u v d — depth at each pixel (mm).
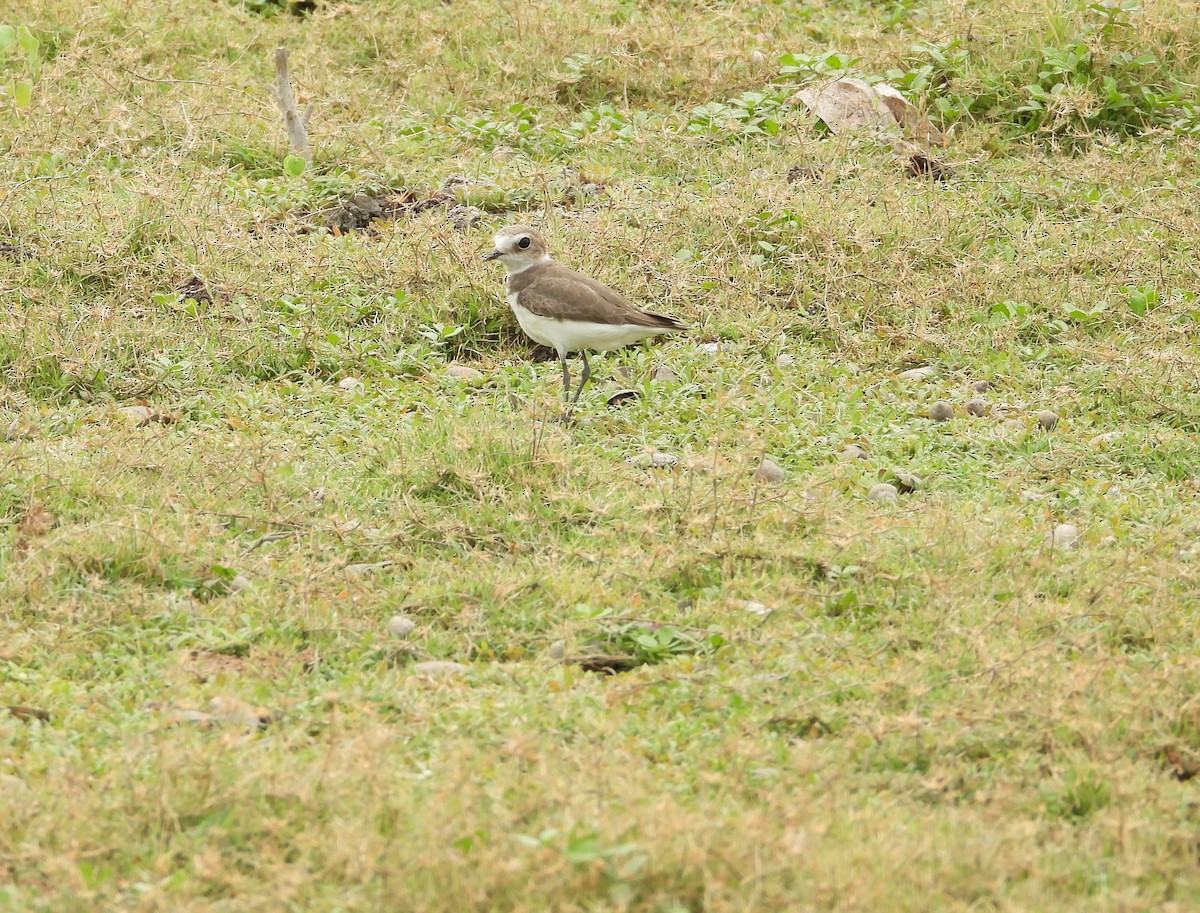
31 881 7383
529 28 22828
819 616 10469
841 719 9102
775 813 7902
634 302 15906
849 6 24953
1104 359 15102
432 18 23203
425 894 7141
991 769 8609
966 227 17750
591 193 18609
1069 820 8219
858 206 17797
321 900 7191
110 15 21984
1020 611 10320
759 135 20344
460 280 15961
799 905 7000
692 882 7227
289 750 8531
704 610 10445
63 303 15211
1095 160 19312
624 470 12609
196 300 15742
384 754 8312
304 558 11156
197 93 20422
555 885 7121
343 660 9938
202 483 11984
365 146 19406
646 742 8773
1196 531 11906
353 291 16031
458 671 9688
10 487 11609
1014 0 22547
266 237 16766
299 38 23031
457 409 13586
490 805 7816
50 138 18625
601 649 10203
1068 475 13102
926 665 9664
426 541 11508
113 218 16562
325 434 13352
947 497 12438
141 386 14109
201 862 7336
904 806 8211
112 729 8758
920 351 15500
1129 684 9242
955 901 7141
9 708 9055
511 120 20797
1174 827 7953
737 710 9242
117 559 10805
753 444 12930
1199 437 13820
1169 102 21016
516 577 10820
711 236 17250
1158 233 17734
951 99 21297
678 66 22094
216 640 9961
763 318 15781
